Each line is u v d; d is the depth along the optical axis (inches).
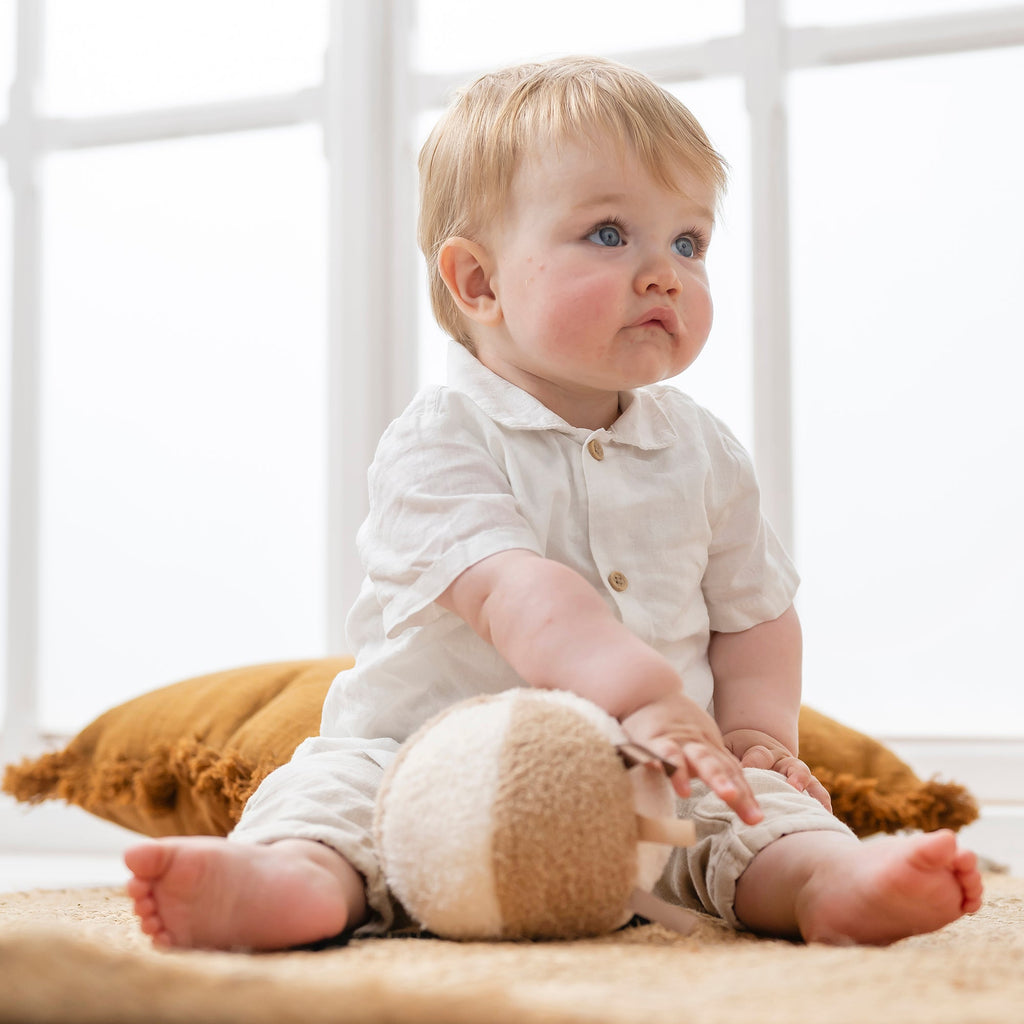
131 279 105.0
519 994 22.0
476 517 40.1
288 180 102.2
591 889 31.0
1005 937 34.2
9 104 106.0
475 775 31.4
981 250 90.8
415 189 97.6
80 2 109.2
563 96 45.3
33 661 101.7
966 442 89.9
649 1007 21.0
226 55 106.0
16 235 104.8
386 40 98.6
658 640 43.3
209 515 102.0
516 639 37.1
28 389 103.7
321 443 100.1
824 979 24.2
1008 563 88.4
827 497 91.8
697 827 38.4
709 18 96.7
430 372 97.6
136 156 105.6
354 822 35.4
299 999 18.0
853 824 64.0
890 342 91.7
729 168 48.9
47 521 104.6
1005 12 89.7
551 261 43.7
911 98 92.5
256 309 102.3
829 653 90.9
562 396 45.6
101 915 43.8
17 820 96.7
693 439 46.5
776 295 90.4
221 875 30.5
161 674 101.7
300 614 99.6
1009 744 86.7
